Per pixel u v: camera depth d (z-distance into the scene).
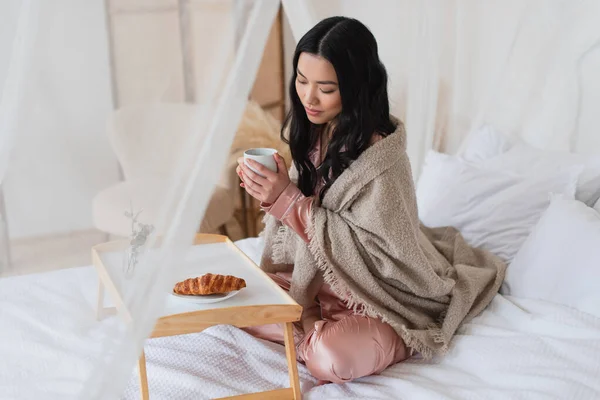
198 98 1.11
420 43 2.33
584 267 1.74
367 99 1.56
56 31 1.06
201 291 1.43
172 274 1.16
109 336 1.14
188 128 1.11
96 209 1.12
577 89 2.26
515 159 2.24
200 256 1.75
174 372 1.52
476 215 2.14
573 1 2.21
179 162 1.12
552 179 2.10
